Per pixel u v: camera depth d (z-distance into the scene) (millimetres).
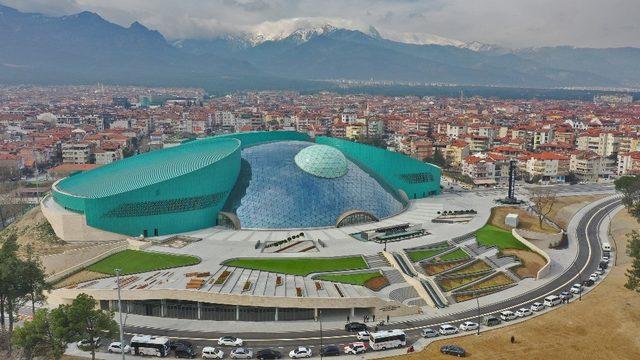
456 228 172625
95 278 125312
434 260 142125
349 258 140375
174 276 124562
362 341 103812
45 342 91938
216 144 196750
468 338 105062
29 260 108125
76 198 154250
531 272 142875
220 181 171500
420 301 121875
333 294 116625
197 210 166125
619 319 112062
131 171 175125
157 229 159875
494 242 161000
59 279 126875
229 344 102062
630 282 115125
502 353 98625
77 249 141875
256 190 174250
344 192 179250
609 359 96625
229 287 117562
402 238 159250
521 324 111688
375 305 114062
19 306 111812
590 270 147625
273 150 193125
